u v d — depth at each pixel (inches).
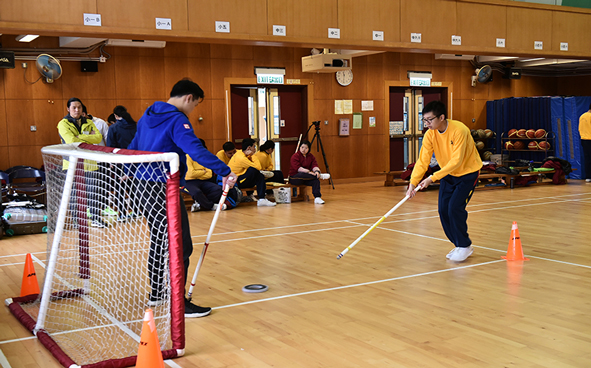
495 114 514.3
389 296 139.5
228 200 305.7
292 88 445.7
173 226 103.3
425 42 323.3
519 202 319.6
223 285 152.8
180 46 393.4
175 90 125.7
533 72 554.6
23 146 350.3
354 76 460.4
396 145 494.0
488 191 379.6
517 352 101.3
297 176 335.6
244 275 163.3
